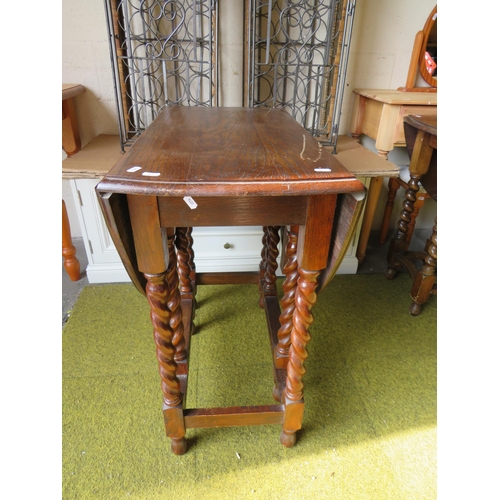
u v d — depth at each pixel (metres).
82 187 1.42
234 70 1.47
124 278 1.66
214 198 0.63
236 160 0.67
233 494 0.88
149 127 0.92
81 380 1.17
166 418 0.89
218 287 1.67
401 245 1.70
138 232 0.65
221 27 1.40
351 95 1.64
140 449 0.98
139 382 1.17
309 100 1.53
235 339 1.36
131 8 1.33
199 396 1.13
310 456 0.97
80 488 0.89
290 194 0.57
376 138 1.48
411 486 0.90
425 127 1.19
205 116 1.08
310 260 0.72
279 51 1.33
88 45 1.41
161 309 0.76
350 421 1.06
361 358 1.29
